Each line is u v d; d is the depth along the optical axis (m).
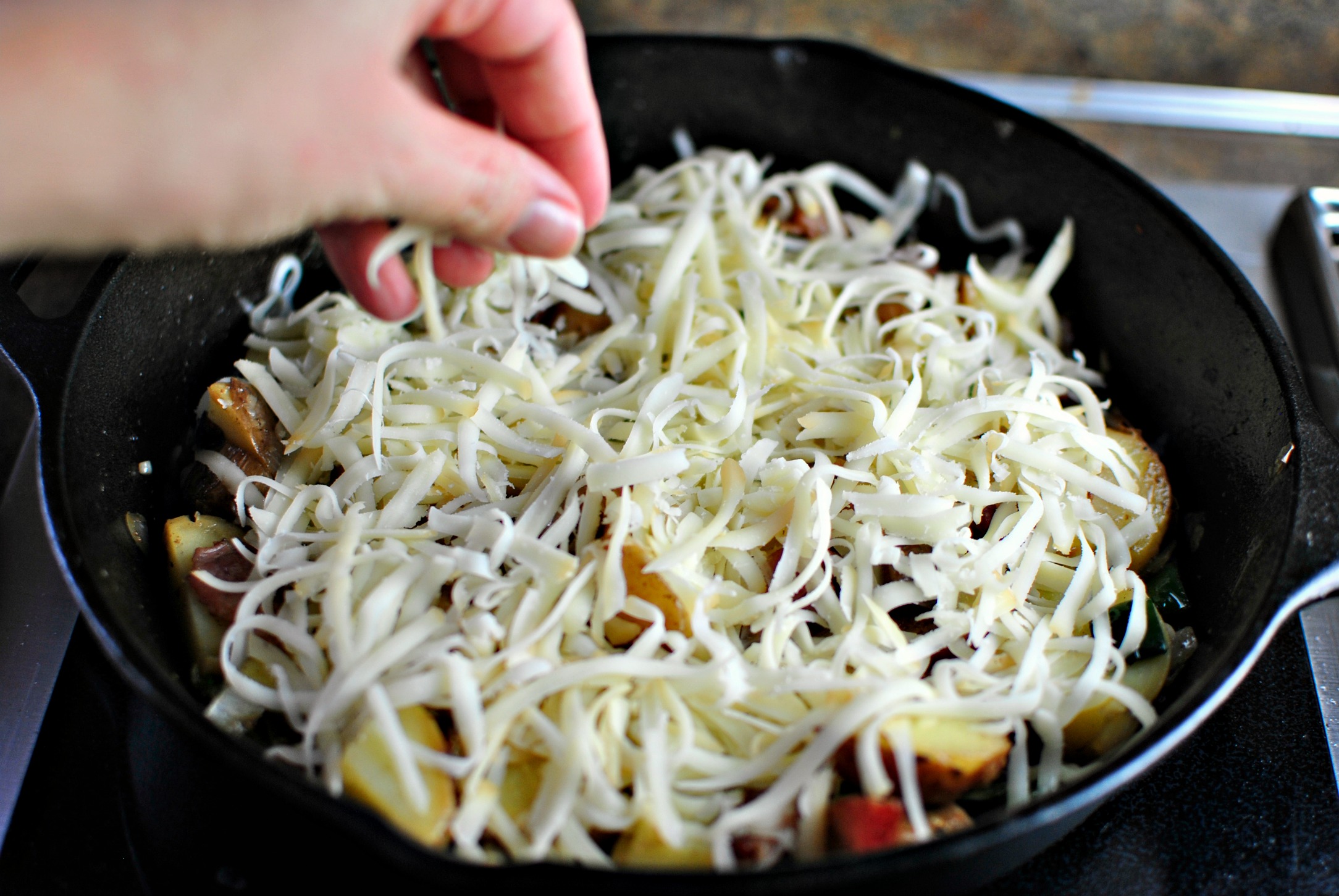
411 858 0.23
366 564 0.29
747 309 0.34
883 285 0.37
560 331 0.36
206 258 0.34
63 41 0.23
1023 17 0.48
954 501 0.31
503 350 0.34
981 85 0.49
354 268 0.30
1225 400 0.33
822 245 0.39
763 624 0.29
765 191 0.39
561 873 0.23
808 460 0.32
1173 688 0.30
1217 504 0.32
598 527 0.30
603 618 0.29
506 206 0.27
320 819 0.24
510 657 0.28
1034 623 0.30
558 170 0.32
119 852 0.29
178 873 0.28
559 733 0.27
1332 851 0.30
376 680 0.28
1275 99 0.49
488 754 0.27
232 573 0.30
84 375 0.30
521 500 0.31
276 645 0.29
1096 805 0.27
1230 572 0.31
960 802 0.29
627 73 0.39
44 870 0.29
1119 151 0.47
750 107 0.40
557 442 0.32
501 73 0.30
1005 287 0.38
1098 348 0.37
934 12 0.49
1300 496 0.28
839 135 0.40
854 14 0.50
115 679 0.32
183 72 0.23
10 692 0.31
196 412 0.35
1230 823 0.30
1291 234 0.40
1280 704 0.32
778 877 0.23
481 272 0.32
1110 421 0.35
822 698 0.28
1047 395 0.34
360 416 0.32
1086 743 0.29
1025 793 0.28
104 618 0.26
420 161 0.26
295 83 0.24
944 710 0.28
